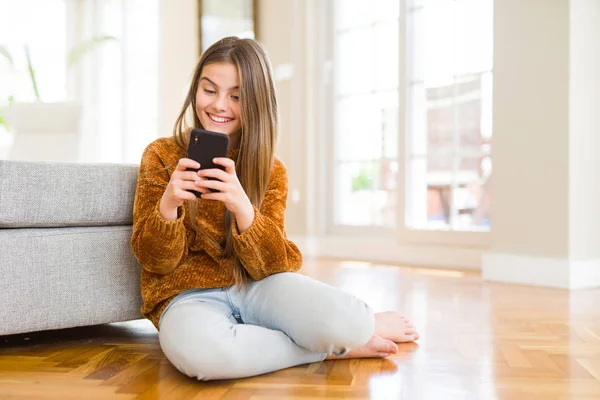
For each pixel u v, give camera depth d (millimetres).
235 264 1336
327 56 4199
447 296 2346
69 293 1449
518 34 2863
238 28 4652
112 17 5711
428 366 1317
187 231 1362
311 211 4254
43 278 1414
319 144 4230
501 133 2932
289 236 4359
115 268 1519
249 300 1336
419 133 3629
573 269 2658
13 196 1374
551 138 2750
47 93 5906
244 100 1335
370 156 3984
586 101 2748
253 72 1343
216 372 1169
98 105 5793
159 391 1143
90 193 1478
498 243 2926
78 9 5863
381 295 2361
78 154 3543
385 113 3877
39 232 1424
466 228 3410
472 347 1493
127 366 1327
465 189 3414
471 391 1145
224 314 1279
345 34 4098
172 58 5230
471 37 3365
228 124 1363
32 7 5891
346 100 4109
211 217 1369
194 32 5059
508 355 1412
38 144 3477
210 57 1353
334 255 4129
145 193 1354
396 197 3771
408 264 3551
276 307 1287
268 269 1312
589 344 1526
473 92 3363
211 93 1351
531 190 2816
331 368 1301
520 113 2861
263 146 1357
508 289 2562
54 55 5906
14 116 3463
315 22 4234
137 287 1551
